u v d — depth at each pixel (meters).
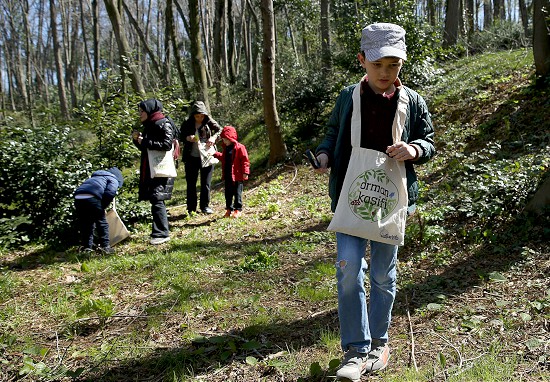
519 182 6.06
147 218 9.19
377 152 2.89
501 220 5.89
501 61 13.36
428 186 8.20
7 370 3.59
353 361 2.92
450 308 4.02
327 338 3.60
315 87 14.90
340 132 3.04
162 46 53.34
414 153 2.83
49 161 8.31
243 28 33.25
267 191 11.35
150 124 7.70
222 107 20.98
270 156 14.24
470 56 16.50
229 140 9.43
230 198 9.53
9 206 8.14
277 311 4.38
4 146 8.25
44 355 3.80
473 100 11.13
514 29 18.34
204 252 6.91
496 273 4.52
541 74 10.12
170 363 3.50
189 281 5.51
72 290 5.35
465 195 6.55
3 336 4.11
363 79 3.01
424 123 3.04
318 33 29.16
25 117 19.95
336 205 3.08
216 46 25.12
